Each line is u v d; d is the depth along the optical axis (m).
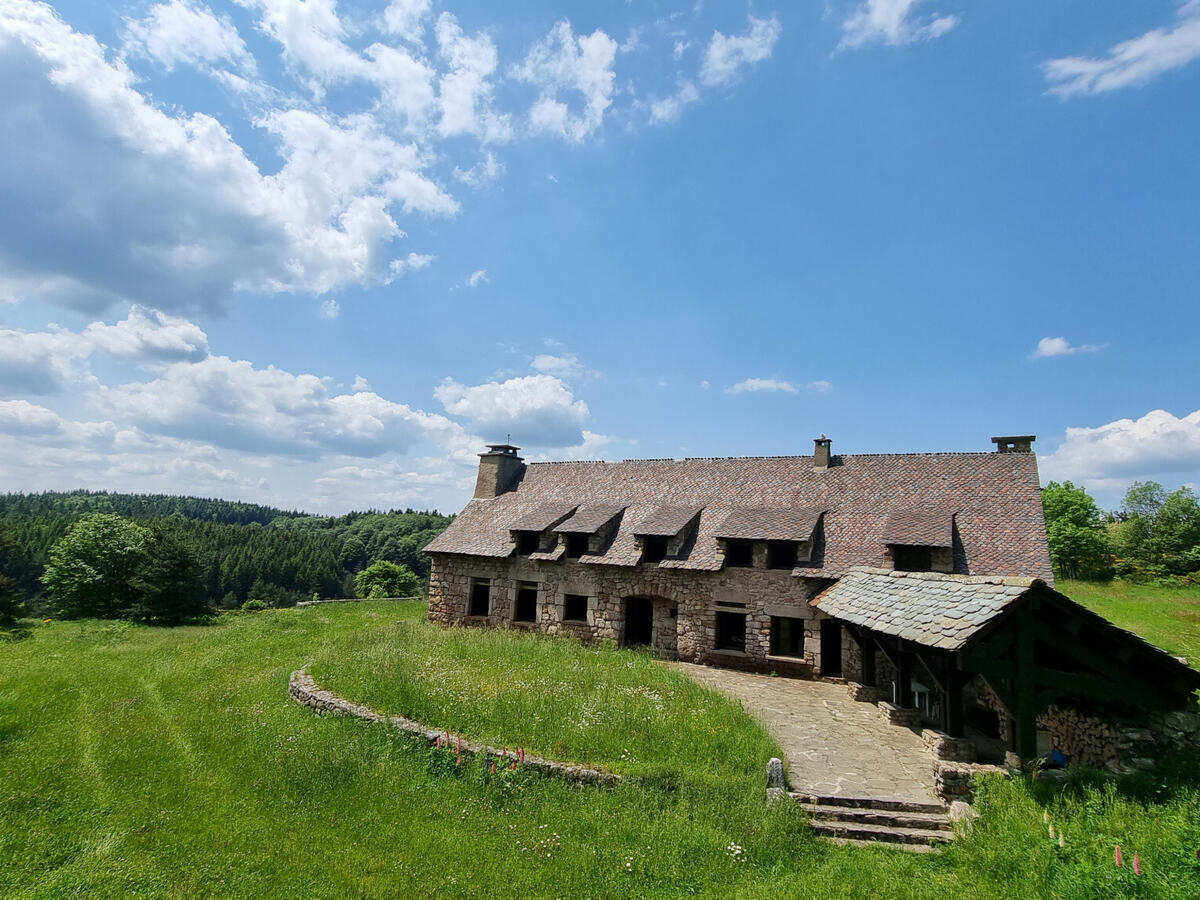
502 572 23.14
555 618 21.78
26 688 15.24
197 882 7.03
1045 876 6.50
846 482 20.77
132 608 35.84
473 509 26.69
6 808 8.69
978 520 17.75
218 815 8.74
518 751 9.84
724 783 9.17
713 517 21.31
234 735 11.66
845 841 8.31
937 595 11.13
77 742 11.46
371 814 8.84
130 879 7.00
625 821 8.39
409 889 7.07
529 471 28.06
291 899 6.79
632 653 19.17
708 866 7.49
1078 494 46.09
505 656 16.39
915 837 8.26
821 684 16.98
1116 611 24.66
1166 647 17.23
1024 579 9.31
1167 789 7.96
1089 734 9.89
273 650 20.05
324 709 12.71
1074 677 8.99
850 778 9.92
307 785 9.59
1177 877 5.88
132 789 9.48
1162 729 8.96
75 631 28.06
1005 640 9.09
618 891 7.07
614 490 24.61
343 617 27.78
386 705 12.34
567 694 12.81
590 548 21.47
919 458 20.58
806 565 18.19
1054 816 7.65
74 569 38.50
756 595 18.70
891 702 14.35
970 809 8.31
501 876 7.34
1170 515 45.28
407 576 58.09
